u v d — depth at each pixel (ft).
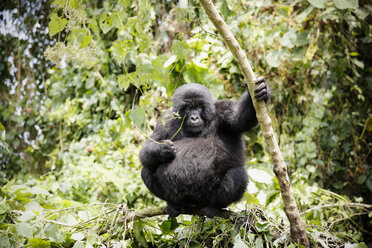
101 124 26.07
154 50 23.89
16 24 28.12
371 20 22.91
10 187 15.79
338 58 23.49
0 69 28.55
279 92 23.08
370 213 19.33
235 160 13.98
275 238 12.39
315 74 23.32
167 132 14.37
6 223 12.55
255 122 13.33
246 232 12.44
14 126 28.66
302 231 11.69
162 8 24.90
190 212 13.62
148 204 21.07
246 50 22.85
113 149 23.84
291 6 20.99
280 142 23.29
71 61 27.40
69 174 22.93
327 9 20.16
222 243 12.86
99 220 13.28
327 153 23.73
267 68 22.81
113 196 20.88
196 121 13.82
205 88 14.55
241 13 22.38
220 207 13.38
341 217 20.42
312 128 22.11
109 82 25.73
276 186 17.95
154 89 22.88
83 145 25.08
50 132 27.81
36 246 11.65
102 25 11.52
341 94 23.35
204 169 12.96
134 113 11.60
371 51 23.81
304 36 20.38
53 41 28.09
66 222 13.44
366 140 24.47
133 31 11.71
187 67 18.22
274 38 21.84
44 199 19.31
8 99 28.66
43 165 27.96
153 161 13.39
